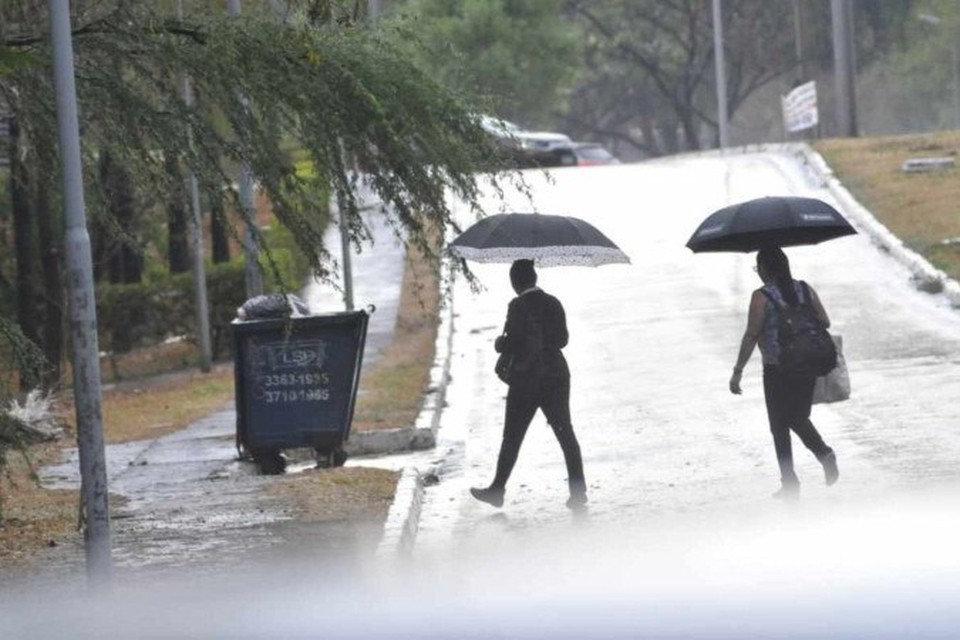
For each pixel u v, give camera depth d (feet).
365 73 107.24
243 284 262.88
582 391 180.55
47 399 184.85
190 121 109.19
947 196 289.53
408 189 109.40
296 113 108.78
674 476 129.29
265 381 147.84
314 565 97.71
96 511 86.22
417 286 119.44
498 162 113.19
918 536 85.35
